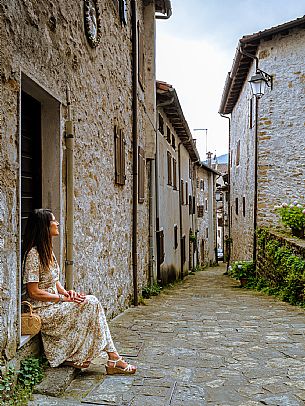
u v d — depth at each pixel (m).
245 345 5.22
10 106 3.27
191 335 5.77
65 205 4.71
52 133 4.55
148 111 10.89
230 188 23.17
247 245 16.72
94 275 5.91
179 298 10.44
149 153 10.85
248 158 16.34
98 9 5.93
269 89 13.82
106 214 6.64
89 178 5.68
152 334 5.81
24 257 3.85
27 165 4.47
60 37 4.52
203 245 29.05
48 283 3.90
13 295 3.29
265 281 12.90
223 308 8.45
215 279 18.50
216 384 3.81
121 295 7.70
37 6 3.85
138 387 3.69
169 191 14.91
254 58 14.16
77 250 5.13
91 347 3.92
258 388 3.72
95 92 5.99
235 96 19.62
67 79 4.76
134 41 8.90
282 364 4.43
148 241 11.29
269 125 13.90
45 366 3.83
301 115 13.36
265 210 14.05
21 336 3.57
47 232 3.90
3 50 3.16
